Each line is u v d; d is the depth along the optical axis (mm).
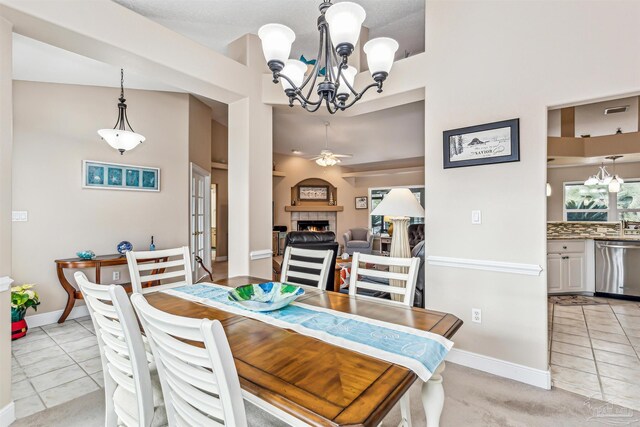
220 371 775
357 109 3402
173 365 962
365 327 1400
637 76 1928
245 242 3314
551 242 4754
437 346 1226
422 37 3648
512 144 2324
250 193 3316
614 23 1994
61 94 3566
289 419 860
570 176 6359
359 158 8266
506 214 2373
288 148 7844
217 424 919
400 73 2893
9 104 1858
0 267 1806
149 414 1227
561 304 4316
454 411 1959
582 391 2184
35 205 3400
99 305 1264
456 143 2570
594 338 3141
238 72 3174
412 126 5922
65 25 1981
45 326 3387
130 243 3922
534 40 2260
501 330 2396
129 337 1162
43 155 3449
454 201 2605
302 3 2885
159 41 2508
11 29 1880
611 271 4641
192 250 4844
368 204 9516
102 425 1833
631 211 5891
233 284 2227
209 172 5508
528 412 1950
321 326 1408
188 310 1632
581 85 2096
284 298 1659
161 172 4309
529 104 2279
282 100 3441
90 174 3725
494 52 2420
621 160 5586
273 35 1604
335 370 1024
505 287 2383
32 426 1823
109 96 3879
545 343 2230
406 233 3096
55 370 2453
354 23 1479
